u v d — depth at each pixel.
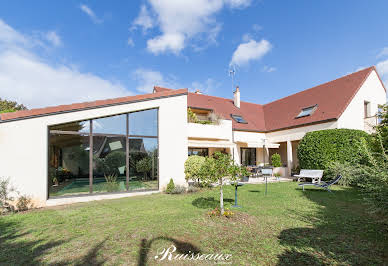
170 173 14.87
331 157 17.52
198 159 15.24
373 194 6.36
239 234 6.58
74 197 11.63
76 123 12.27
